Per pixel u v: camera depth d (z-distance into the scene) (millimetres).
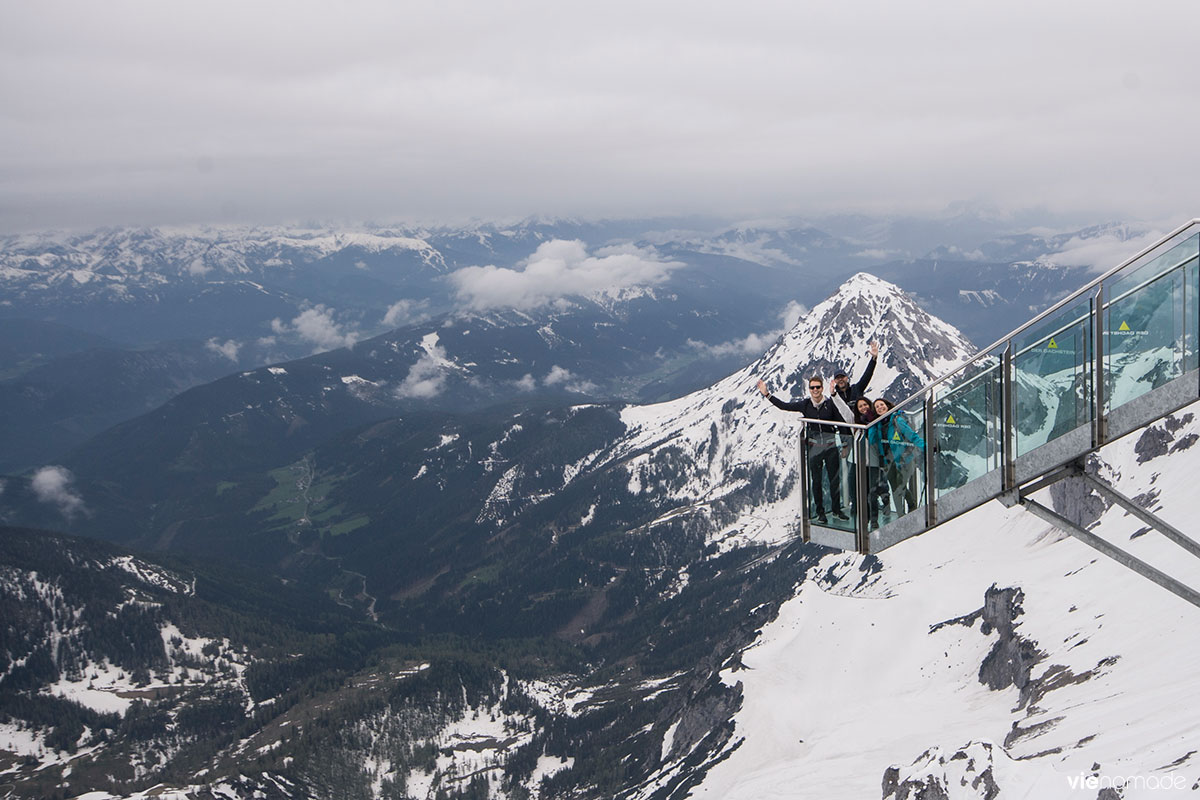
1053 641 137000
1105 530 168000
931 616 196750
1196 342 15812
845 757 149875
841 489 22734
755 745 178625
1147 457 177875
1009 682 143500
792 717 182625
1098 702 102250
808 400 23594
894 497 21297
